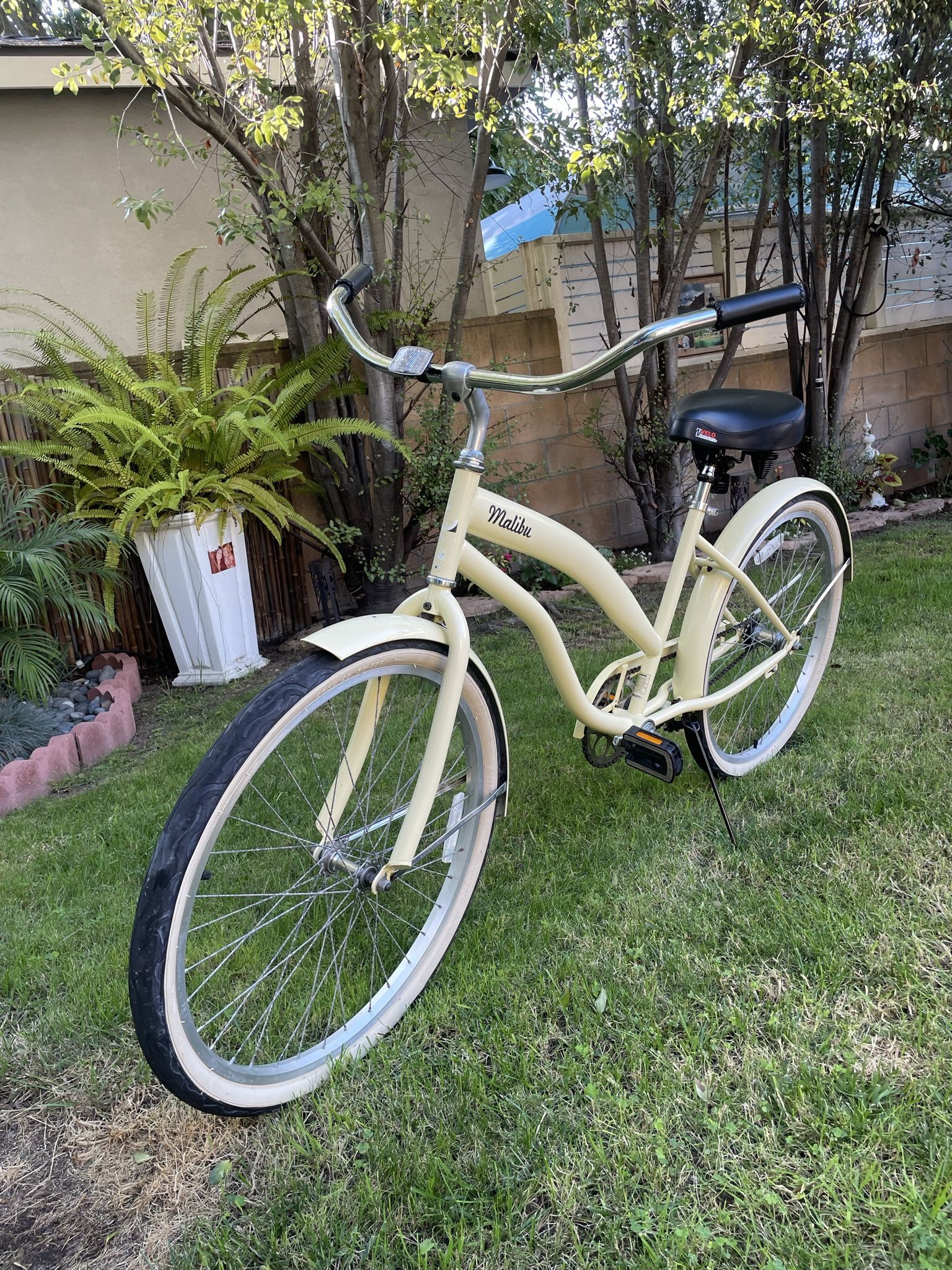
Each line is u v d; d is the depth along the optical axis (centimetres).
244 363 467
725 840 227
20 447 405
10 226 541
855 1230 123
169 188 570
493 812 193
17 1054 180
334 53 385
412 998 182
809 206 648
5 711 355
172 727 376
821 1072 149
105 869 249
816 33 420
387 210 501
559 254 574
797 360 629
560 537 196
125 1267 135
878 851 210
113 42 340
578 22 406
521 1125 147
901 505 668
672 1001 171
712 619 236
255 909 220
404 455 444
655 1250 123
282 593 503
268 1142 154
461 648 170
